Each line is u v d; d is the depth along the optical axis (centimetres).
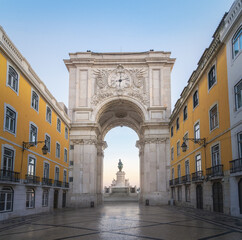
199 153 1844
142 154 3884
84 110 3105
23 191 1616
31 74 1806
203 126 1766
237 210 1259
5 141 1412
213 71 1612
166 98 3173
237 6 1238
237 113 1259
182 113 2386
